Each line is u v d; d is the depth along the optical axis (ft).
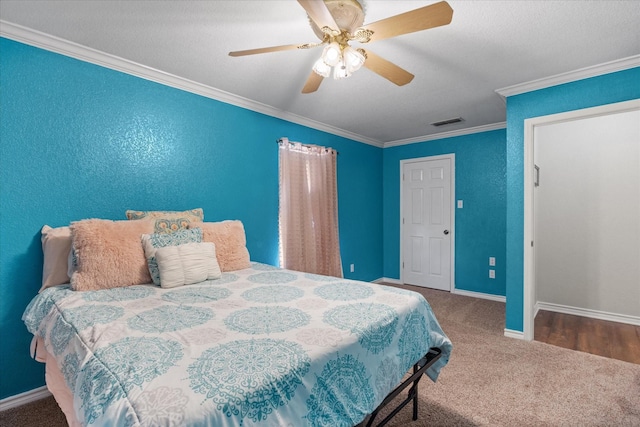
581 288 11.79
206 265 6.66
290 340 3.68
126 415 2.42
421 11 4.37
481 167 13.96
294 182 11.80
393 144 16.61
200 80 8.77
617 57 7.43
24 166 6.32
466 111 11.57
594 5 5.55
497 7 5.62
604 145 11.39
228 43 6.82
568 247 12.01
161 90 8.38
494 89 9.42
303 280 6.65
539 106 8.87
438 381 7.07
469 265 14.37
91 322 4.21
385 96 10.02
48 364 5.03
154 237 6.59
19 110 6.26
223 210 9.78
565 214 12.08
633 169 10.91
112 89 7.51
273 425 2.83
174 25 6.15
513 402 6.29
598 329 10.28
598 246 11.49
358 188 15.39
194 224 7.68
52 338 4.56
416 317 5.16
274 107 11.03
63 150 6.79
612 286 11.25
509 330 9.53
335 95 9.91
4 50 6.09
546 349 8.65
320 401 3.31
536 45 6.92
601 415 5.85
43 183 6.54
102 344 3.52
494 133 13.60
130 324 4.13
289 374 3.09
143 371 2.94
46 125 6.57
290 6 5.58
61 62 6.77
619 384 6.88
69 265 6.11
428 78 8.64
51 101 6.64
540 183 12.52
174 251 6.35
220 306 4.91
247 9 5.66
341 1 4.83
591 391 6.62
